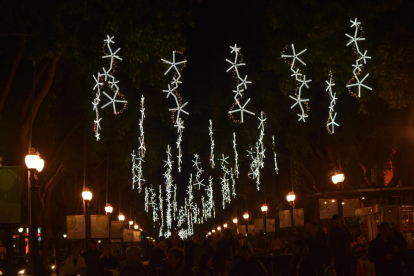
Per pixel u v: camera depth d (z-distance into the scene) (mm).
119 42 26000
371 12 21141
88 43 22266
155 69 24219
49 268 35625
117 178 45469
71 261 16516
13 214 14992
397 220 23109
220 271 16984
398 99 21797
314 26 22297
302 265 12883
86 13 19906
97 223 30625
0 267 21391
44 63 21812
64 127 31781
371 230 26406
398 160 28375
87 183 41969
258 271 12609
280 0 24094
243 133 39312
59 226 44062
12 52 20812
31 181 17641
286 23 24609
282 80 26453
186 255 16828
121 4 20344
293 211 34188
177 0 21844
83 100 29500
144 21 21078
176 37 22047
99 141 33781
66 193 41062
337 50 22500
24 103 21312
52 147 30688
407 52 20812
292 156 34750
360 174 32500
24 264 26344
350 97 29094
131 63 23656
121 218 48812
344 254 15430
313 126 31953
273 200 47156
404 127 25875
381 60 21453
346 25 21891
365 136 29359
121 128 32906
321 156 34031
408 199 30844
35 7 18438
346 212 26031
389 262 11359
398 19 20922
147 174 49938
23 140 21391
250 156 43781
